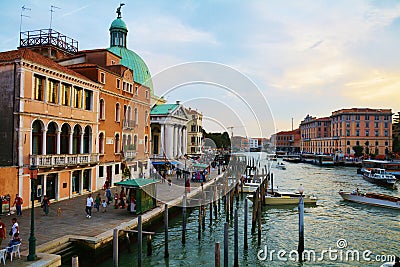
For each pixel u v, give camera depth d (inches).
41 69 857.5
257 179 1466.5
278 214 1098.1
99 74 1119.6
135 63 1621.6
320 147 4389.8
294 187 1745.8
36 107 847.7
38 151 873.5
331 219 1034.7
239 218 1034.1
